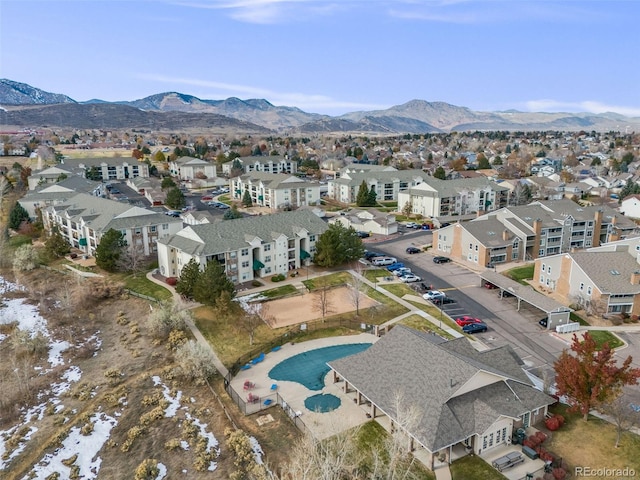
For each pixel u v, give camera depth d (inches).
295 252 3476.9
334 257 3405.5
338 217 4997.5
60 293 3193.9
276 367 2257.6
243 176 6397.6
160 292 3097.9
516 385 1758.1
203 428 1824.6
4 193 5762.8
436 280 3307.1
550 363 2214.6
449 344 1892.2
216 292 2694.4
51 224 4286.4
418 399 1665.8
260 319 2704.2
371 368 1909.4
